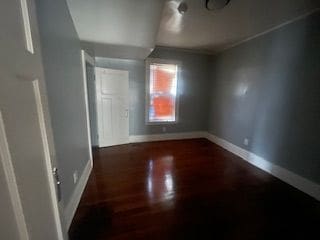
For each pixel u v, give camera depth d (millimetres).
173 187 2404
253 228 1702
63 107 1668
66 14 1851
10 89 507
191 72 4547
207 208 1980
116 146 4070
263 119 3027
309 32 2270
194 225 1725
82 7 1964
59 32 1625
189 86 4598
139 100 4289
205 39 3510
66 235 938
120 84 3986
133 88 4195
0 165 442
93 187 2373
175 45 4016
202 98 4773
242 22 2650
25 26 634
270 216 1871
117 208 1955
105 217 1813
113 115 4016
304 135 2365
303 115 2369
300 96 2400
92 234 1600
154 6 2064
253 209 1978
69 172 1788
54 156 840
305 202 2121
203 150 3922
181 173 2818
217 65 4387
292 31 2486
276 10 2266
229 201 2115
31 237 575
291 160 2545
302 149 2393
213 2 2104
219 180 2621
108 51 3125
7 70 495
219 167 3074
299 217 1860
